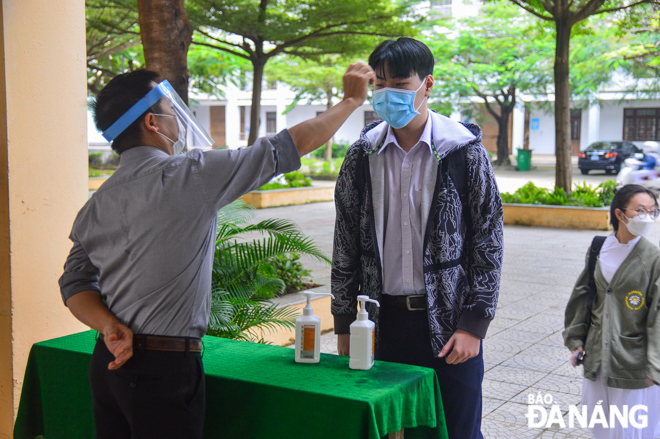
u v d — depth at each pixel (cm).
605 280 298
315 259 898
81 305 202
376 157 251
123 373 191
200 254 192
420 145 245
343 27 1593
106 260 196
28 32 314
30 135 318
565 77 1334
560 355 504
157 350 190
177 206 185
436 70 2556
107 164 2320
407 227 246
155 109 196
